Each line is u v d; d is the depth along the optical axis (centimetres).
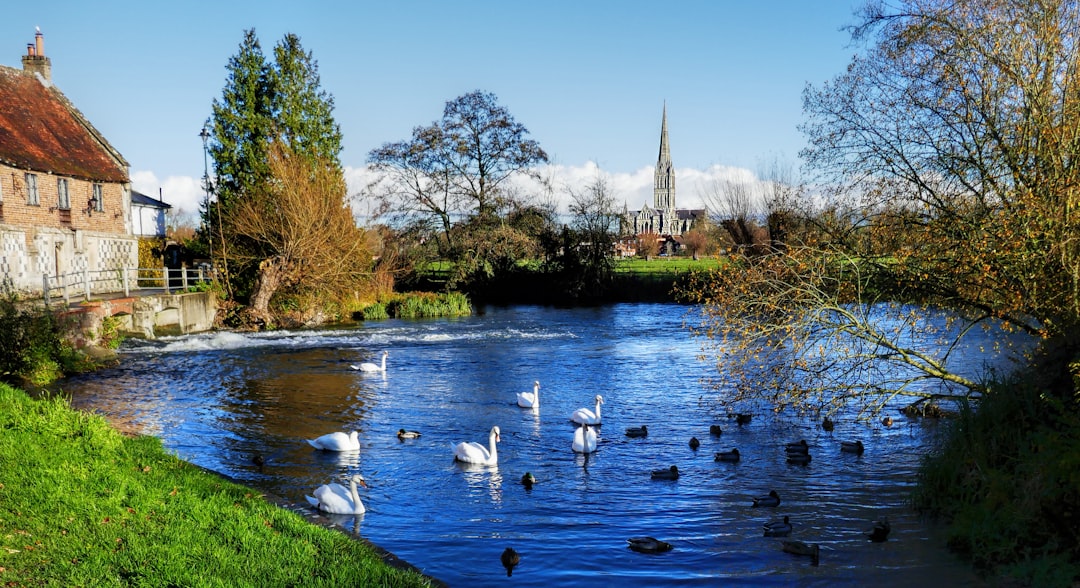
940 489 1202
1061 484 958
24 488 995
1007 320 1495
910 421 1841
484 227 5878
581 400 2211
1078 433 980
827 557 1028
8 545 834
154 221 6544
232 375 2514
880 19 1650
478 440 1720
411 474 1440
